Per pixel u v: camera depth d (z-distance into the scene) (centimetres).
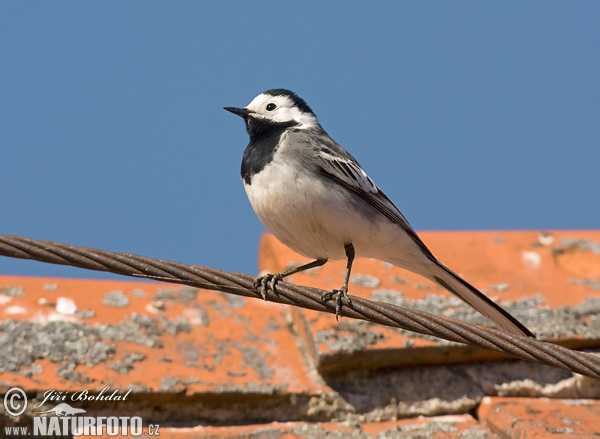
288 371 1061
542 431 952
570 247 1388
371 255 1145
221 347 1088
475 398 1063
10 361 983
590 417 1003
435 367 1092
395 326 834
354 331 1082
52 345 1021
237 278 838
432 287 1231
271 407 1019
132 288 1183
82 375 984
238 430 980
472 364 1097
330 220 1078
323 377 1056
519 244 1388
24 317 1074
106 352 1026
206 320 1140
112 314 1111
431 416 1045
